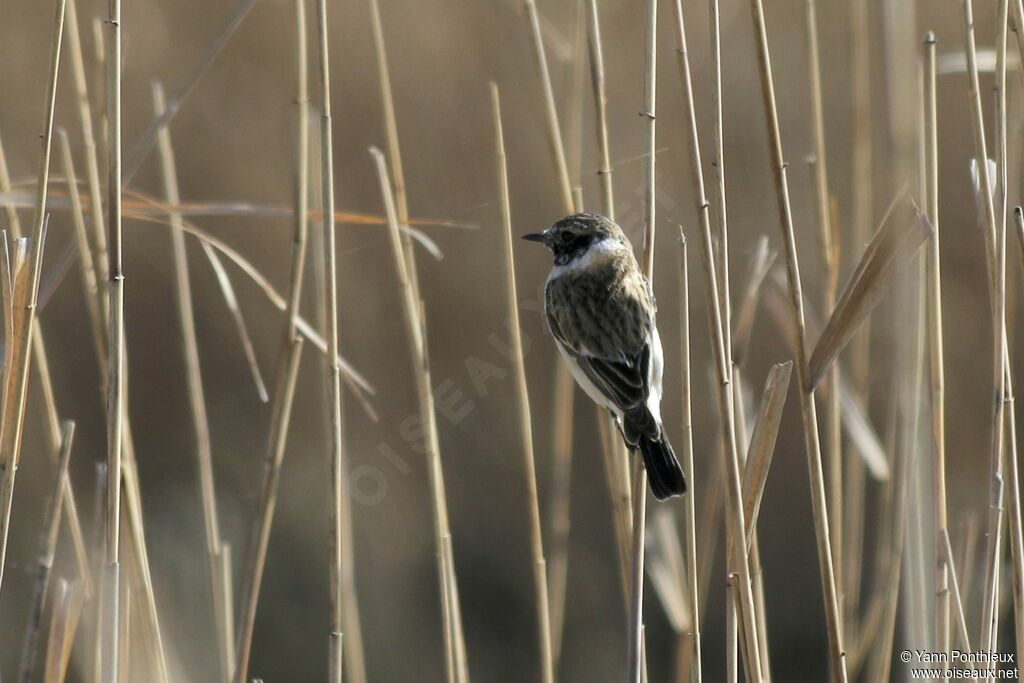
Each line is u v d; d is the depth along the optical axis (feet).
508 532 46.85
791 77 44.68
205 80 49.44
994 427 22.59
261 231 48.55
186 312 28.96
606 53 44.24
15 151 47.09
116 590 21.98
